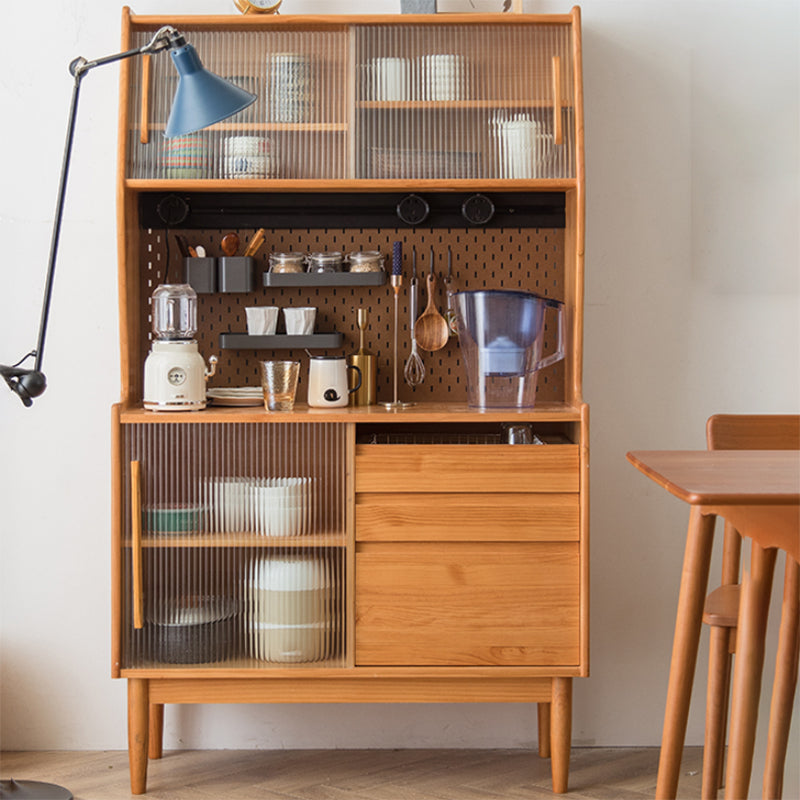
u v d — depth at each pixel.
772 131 2.75
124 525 2.41
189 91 2.09
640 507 2.80
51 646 2.79
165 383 2.39
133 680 2.42
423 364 2.73
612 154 2.76
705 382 2.79
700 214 2.77
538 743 2.77
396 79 2.49
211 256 2.72
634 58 2.75
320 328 2.75
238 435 2.41
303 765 2.67
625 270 2.77
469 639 2.38
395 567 2.37
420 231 2.73
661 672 2.81
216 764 2.68
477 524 2.37
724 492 1.26
